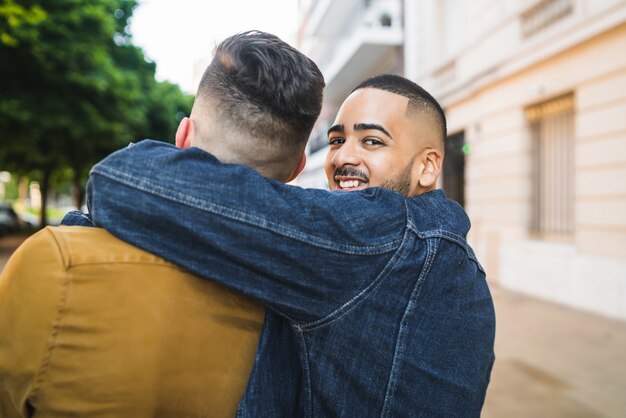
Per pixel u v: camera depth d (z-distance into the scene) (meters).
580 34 6.06
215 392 0.82
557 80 6.59
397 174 1.09
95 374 0.73
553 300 6.65
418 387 0.89
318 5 16.47
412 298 0.89
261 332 0.87
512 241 7.58
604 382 3.75
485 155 8.38
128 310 0.75
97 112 12.40
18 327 0.74
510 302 6.61
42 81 11.25
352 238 0.83
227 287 0.84
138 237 0.78
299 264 0.79
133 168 0.78
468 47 8.83
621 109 5.58
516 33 7.39
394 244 0.88
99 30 11.86
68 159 16.28
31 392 0.73
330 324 0.83
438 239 0.92
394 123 1.08
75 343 0.73
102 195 0.78
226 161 0.90
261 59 0.88
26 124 11.10
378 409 0.87
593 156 5.97
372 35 11.70
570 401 3.39
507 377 3.85
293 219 0.80
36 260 0.75
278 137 0.90
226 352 0.83
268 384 0.85
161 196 0.76
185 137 0.94
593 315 5.85
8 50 9.86
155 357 0.76
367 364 0.86
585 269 6.09
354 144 1.09
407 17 11.46
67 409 0.73
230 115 0.89
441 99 9.86
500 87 7.91
